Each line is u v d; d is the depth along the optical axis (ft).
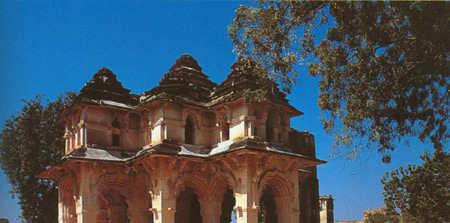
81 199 92.38
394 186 106.22
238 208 88.17
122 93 108.58
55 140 130.72
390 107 59.41
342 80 58.44
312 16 58.03
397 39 55.11
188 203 111.34
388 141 60.13
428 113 59.11
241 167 89.56
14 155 126.82
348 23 55.88
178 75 105.91
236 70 100.17
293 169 97.19
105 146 99.91
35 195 128.06
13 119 131.03
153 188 92.53
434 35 52.39
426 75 56.44
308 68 59.00
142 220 100.17
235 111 95.30
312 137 108.99
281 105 96.68
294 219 94.58
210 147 100.58
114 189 101.81
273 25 59.47
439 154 101.96
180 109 98.78
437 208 97.66
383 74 57.67
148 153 88.79
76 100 102.68
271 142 96.99
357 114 57.16
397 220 105.40
